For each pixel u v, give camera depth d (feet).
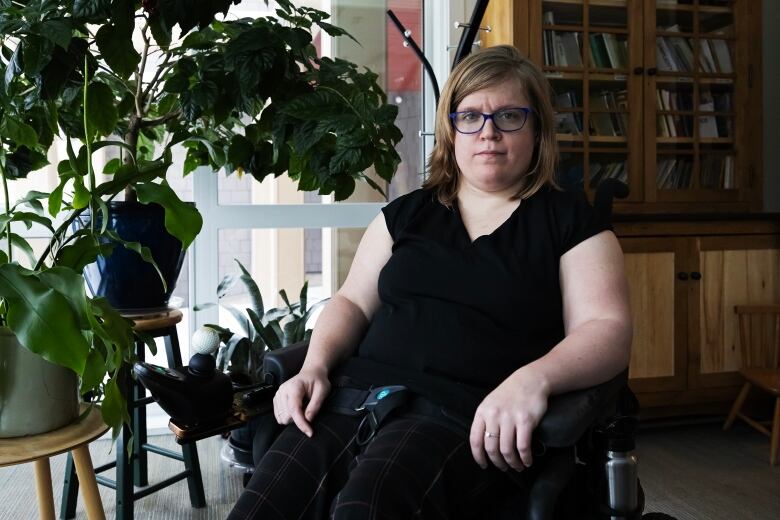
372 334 4.11
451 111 4.24
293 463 3.52
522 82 4.09
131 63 4.76
